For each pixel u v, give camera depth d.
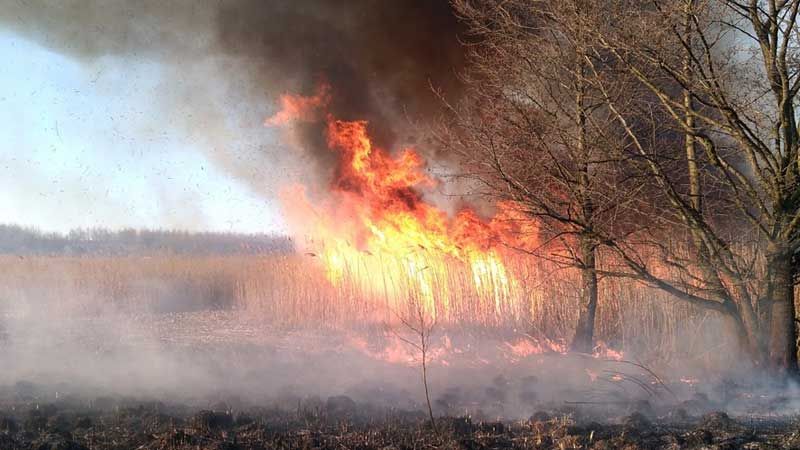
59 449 6.04
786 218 9.19
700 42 9.58
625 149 9.84
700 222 9.40
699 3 9.29
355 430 6.80
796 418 7.46
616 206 9.59
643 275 9.68
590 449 6.27
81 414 7.36
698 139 9.87
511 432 6.84
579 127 10.07
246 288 16.48
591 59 10.28
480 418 7.43
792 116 9.17
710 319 10.98
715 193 10.48
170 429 6.50
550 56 10.36
